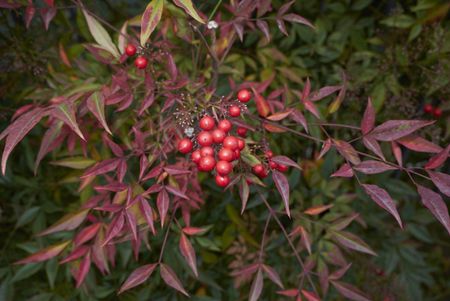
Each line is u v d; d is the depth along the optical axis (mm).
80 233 362
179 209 456
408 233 538
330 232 384
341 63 483
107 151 404
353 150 316
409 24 447
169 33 415
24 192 453
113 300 455
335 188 477
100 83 406
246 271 369
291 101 431
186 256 349
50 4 356
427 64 448
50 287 452
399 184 500
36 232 439
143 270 338
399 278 521
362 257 521
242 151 319
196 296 464
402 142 315
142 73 364
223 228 489
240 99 334
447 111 466
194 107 332
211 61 390
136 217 326
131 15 470
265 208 487
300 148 476
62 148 451
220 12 417
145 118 368
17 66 420
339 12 468
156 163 394
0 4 349
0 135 272
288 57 477
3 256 448
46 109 284
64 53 421
